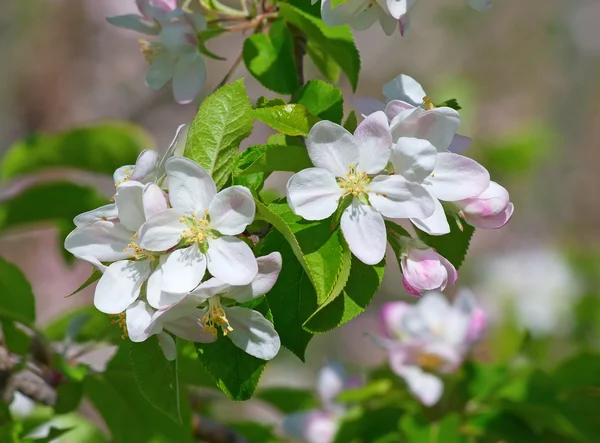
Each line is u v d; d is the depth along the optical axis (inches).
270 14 24.0
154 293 19.7
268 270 19.6
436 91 47.6
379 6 22.0
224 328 19.6
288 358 58.5
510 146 46.7
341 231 20.2
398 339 27.9
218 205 19.7
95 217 20.1
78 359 25.4
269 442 28.1
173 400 20.5
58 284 66.0
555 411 25.7
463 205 20.7
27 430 27.2
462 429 26.3
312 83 22.5
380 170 20.0
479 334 27.3
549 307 46.9
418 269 20.5
